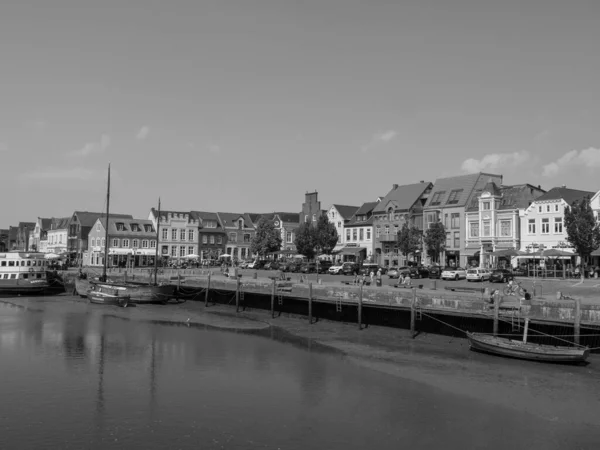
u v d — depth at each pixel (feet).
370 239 332.80
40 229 474.08
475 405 78.59
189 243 381.60
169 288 210.79
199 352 114.11
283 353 113.80
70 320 161.79
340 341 128.26
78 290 241.76
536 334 114.11
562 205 237.45
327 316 160.04
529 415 74.74
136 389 85.35
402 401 80.23
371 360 107.14
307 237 318.86
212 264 355.56
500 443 65.26
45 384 87.92
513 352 105.70
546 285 170.81
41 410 75.20
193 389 85.66
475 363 103.91
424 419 72.74
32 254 258.98
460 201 284.20
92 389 85.30
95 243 367.04
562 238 236.84
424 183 325.21
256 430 68.33
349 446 63.77
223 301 202.59
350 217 357.82
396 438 66.23
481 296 131.23
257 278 215.92
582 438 67.10
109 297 205.36
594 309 106.63
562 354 100.12
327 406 77.71
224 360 106.42
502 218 263.70
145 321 162.30
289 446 63.57
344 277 233.55
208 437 66.08
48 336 131.85
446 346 120.57
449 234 286.25
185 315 177.06
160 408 76.38
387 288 161.68
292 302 172.65
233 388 86.43
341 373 96.43
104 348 117.19
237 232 402.11
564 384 89.04
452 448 63.62
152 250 366.22
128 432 67.51
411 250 278.05
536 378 92.63
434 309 128.88
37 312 182.39
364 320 148.87
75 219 406.41
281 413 74.59
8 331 138.51
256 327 150.71
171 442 64.49
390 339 130.00
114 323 156.97
